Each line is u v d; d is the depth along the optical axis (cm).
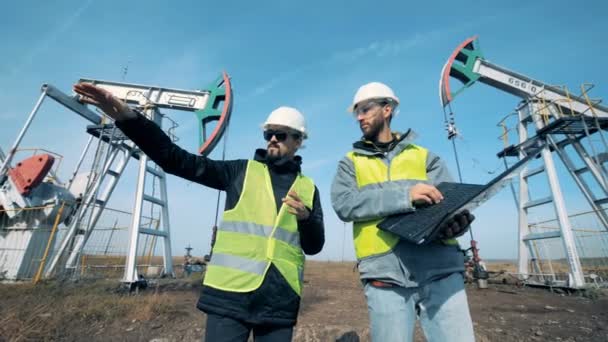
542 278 902
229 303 173
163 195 1062
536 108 945
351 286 896
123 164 936
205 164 200
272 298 182
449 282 177
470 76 913
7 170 834
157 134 181
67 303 520
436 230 141
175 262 2367
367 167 207
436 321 173
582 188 898
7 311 446
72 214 877
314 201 235
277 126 229
